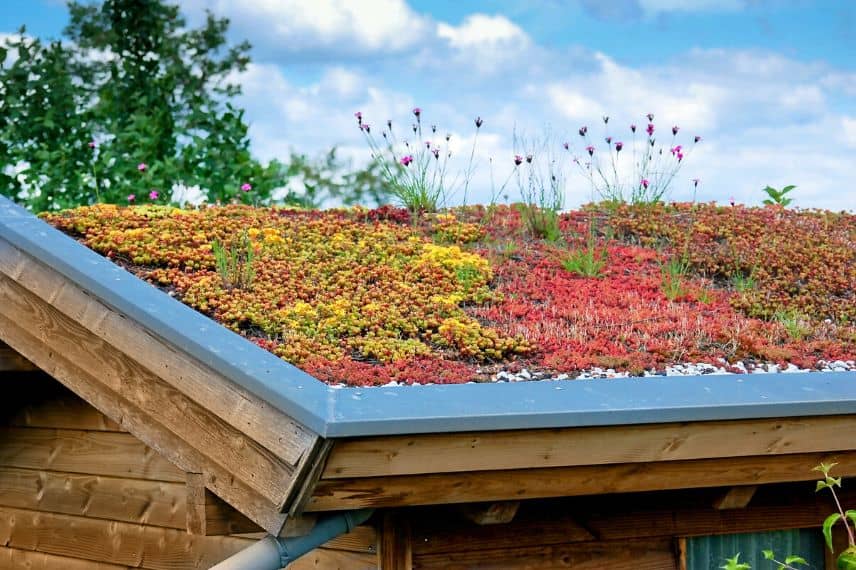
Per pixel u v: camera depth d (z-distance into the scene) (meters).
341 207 8.44
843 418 4.07
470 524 4.03
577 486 3.77
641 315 5.96
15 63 10.74
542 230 8.05
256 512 3.54
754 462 4.05
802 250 7.87
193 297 5.23
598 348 5.15
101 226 6.57
